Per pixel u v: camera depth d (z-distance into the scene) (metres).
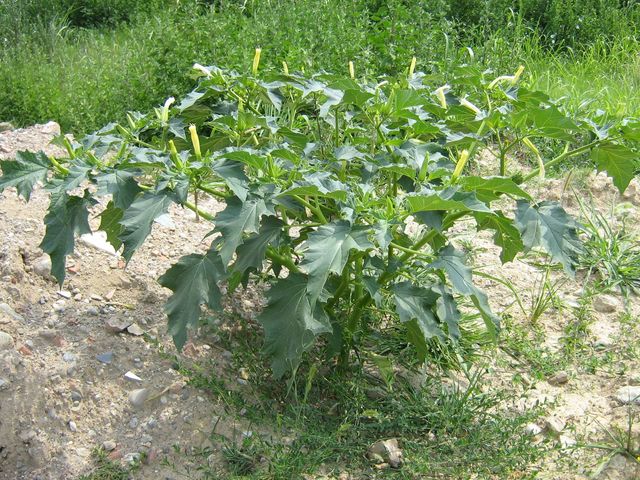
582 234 5.17
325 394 3.77
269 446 3.31
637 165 5.96
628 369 4.14
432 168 3.35
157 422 3.53
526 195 3.01
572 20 8.71
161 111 3.79
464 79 3.86
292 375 3.42
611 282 4.76
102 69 7.30
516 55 7.51
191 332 3.92
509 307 4.58
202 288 3.25
